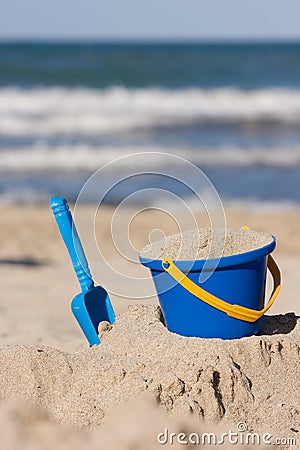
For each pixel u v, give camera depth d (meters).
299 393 1.79
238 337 1.84
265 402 1.76
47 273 2.96
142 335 1.87
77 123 7.44
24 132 6.99
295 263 3.07
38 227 4.05
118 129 7.25
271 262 1.92
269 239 1.87
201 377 1.74
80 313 1.93
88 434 1.70
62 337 2.24
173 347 1.82
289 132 7.18
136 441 1.68
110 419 1.71
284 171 5.55
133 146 6.41
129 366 1.79
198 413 1.72
